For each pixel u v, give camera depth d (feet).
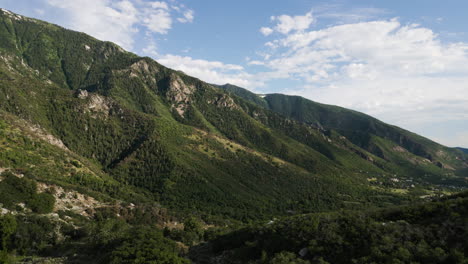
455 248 129.49
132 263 156.15
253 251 180.65
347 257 144.77
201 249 222.07
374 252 136.67
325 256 149.89
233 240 211.41
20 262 187.11
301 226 179.42
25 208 271.49
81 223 293.43
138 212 394.52
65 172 447.01
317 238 163.43
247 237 205.67
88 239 236.43
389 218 178.91
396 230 150.82
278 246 172.24
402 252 131.75
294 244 167.32
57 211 299.58
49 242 233.55
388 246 139.23
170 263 162.71
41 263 183.21
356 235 156.04
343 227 168.96
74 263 186.19
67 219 289.12
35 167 400.26
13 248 209.05
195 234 286.66
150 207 442.09
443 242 135.64
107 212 346.95
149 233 205.26
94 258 194.90
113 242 201.36
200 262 192.44
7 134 438.40
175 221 431.02
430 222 156.25
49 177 396.57
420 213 168.55
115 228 254.68
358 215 188.44
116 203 411.75
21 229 222.07
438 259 125.39
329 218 184.96
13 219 212.43
